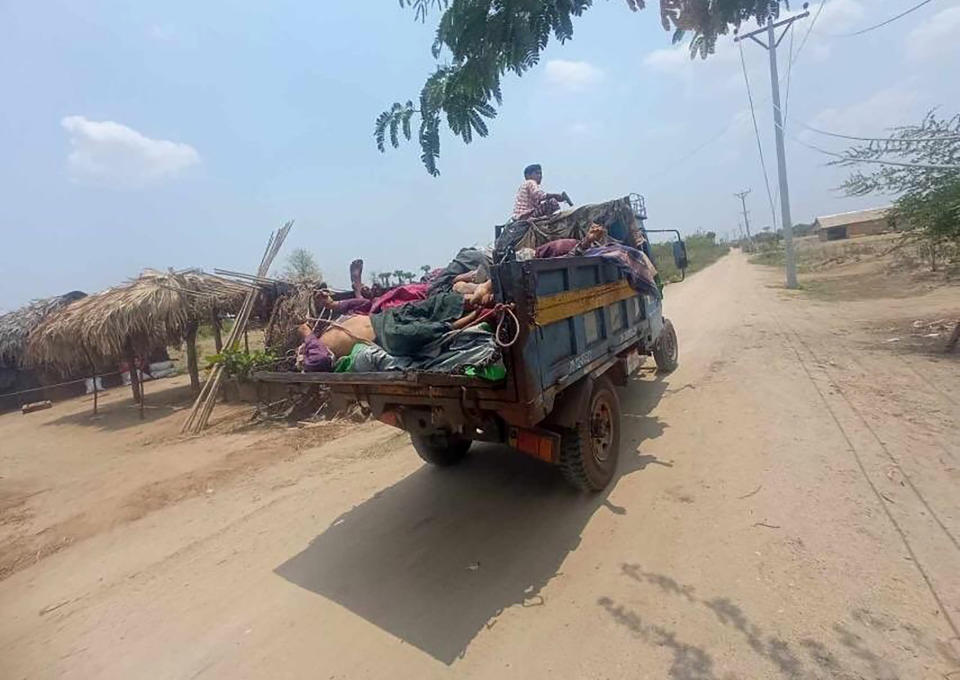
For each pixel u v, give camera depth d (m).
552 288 3.90
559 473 5.07
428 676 2.81
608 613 3.07
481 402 3.61
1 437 10.96
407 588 3.62
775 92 19.50
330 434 7.69
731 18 1.85
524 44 1.74
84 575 4.50
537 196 7.19
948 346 7.64
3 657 3.52
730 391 6.80
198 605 3.77
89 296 12.27
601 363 4.77
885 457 4.41
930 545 3.23
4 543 5.36
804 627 2.73
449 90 1.85
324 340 4.37
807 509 3.79
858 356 7.88
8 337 14.86
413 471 5.66
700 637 2.78
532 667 2.76
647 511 4.11
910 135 7.30
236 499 5.68
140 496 6.09
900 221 8.48
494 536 4.11
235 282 12.05
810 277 23.98
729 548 3.48
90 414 12.27
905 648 2.52
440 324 3.54
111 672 3.22
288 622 3.44
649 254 7.68
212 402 9.47
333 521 4.78
